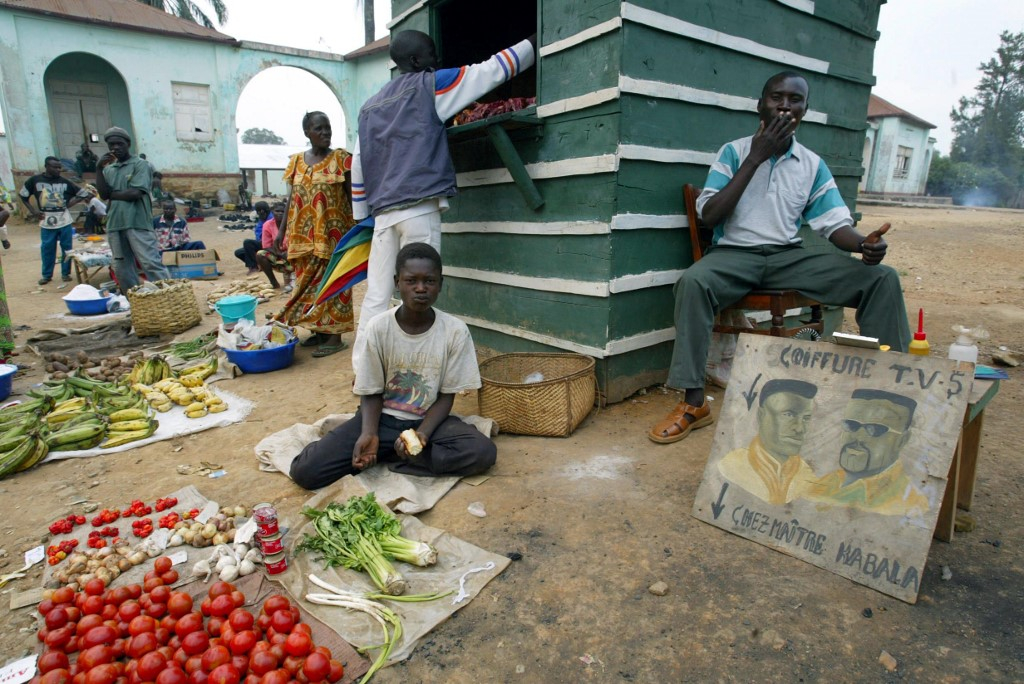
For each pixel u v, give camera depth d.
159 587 2.13
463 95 3.78
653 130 3.58
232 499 2.97
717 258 3.44
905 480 2.21
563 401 3.46
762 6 3.99
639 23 3.35
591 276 3.72
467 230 4.63
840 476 2.35
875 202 23.16
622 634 2.04
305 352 5.59
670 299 4.06
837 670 1.87
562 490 2.94
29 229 16.38
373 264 4.12
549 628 2.07
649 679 1.86
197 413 4.01
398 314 3.03
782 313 3.48
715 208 3.43
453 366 3.10
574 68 3.60
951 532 2.44
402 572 2.33
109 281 9.39
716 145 4.01
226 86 19.84
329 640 1.99
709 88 3.84
